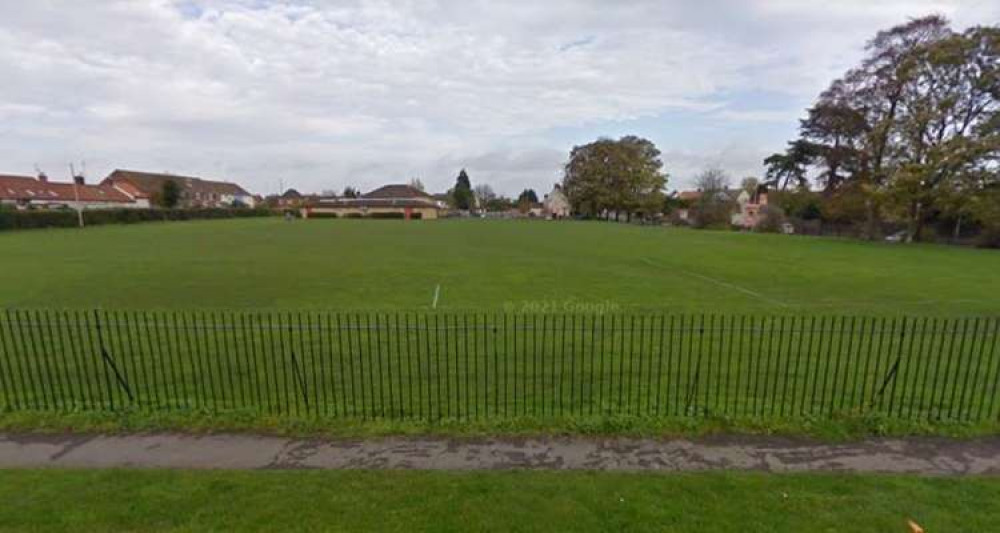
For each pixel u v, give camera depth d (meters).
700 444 4.71
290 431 4.94
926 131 35.03
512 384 6.60
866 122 40.16
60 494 3.79
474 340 8.66
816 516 3.53
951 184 33.06
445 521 3.45
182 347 8.30
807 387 6.46
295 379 6.67
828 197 45.94
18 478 4.03
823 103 43.41
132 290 14.64
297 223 66.25
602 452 4.55
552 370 7.16
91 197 79.12
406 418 5.26
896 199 35.84
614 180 81.81
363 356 7.84
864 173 40.44
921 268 20.72
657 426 5.02
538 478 4.07
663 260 23.53
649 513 3.56
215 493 3.82
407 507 3.63
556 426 5.02
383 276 17.55
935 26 36.03
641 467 4.29
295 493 3.82
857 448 4.64
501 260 22.95
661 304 12.88
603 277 17.67
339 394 6.24
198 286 15.34
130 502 3.68
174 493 3.81
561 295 14.09
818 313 11.76
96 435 4.85
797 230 50.94
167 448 4.61
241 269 19.17
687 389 6.38
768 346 7.88
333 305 12.57
